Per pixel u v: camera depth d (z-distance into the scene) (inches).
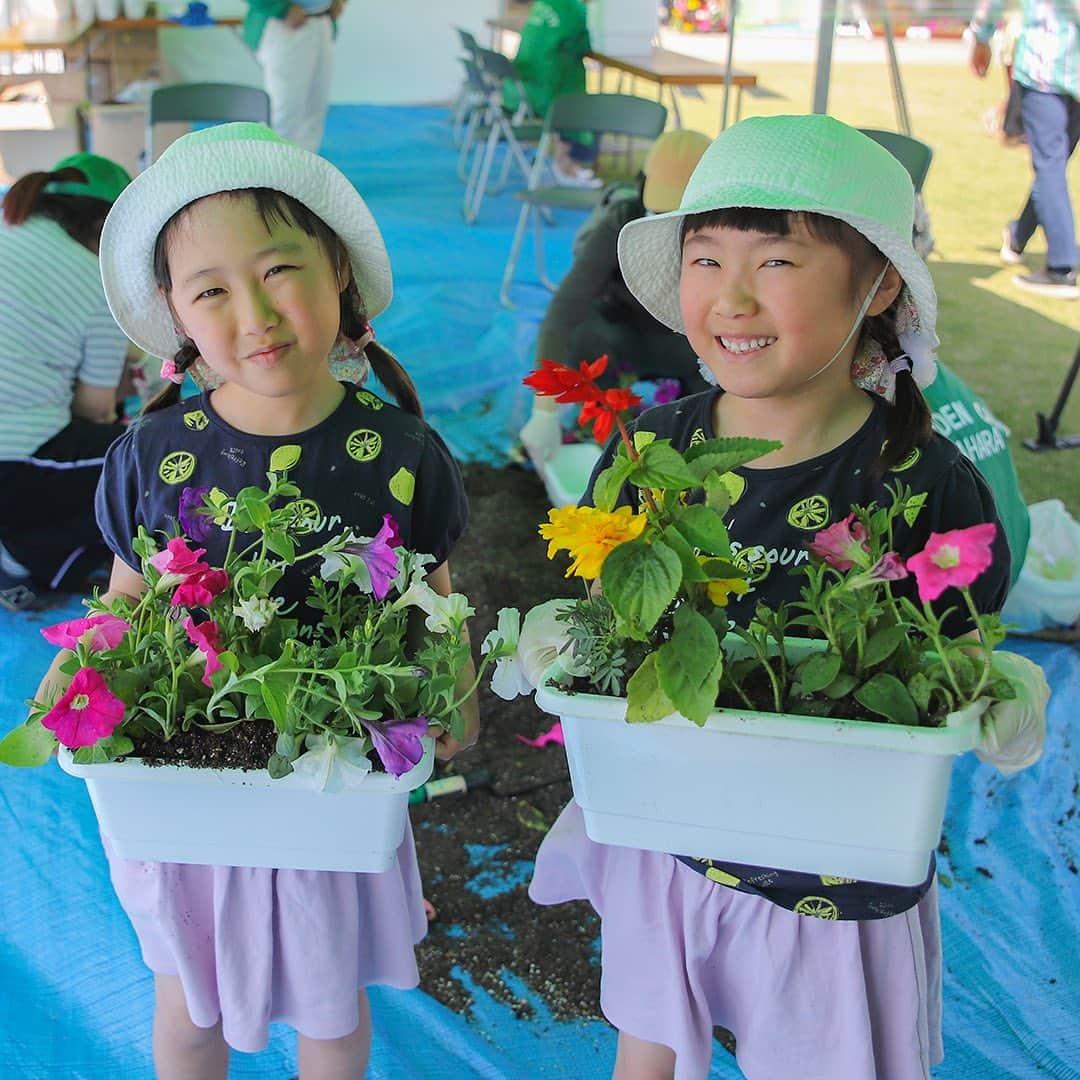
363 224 51.1
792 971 47.6
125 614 44.2
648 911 50.1
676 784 40.0
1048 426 134.3
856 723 36.7
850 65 362.9
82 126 225.9
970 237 219.3
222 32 277.1
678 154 105.0
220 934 49.8
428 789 84.4
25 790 86.0
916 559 33.4
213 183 46.4
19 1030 67.5
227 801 42.5
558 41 224.8
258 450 52.1
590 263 121.6
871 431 49.8
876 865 39.9
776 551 49.5
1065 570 102.8
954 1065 66.1
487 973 71.6
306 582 52.0
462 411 149.6
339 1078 56.4
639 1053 53.2
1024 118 185.2
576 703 38.6
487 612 107.7
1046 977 71.7
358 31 321.7
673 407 53.6
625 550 34.7
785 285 44.9
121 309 53.7
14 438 102.8
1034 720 39.3
